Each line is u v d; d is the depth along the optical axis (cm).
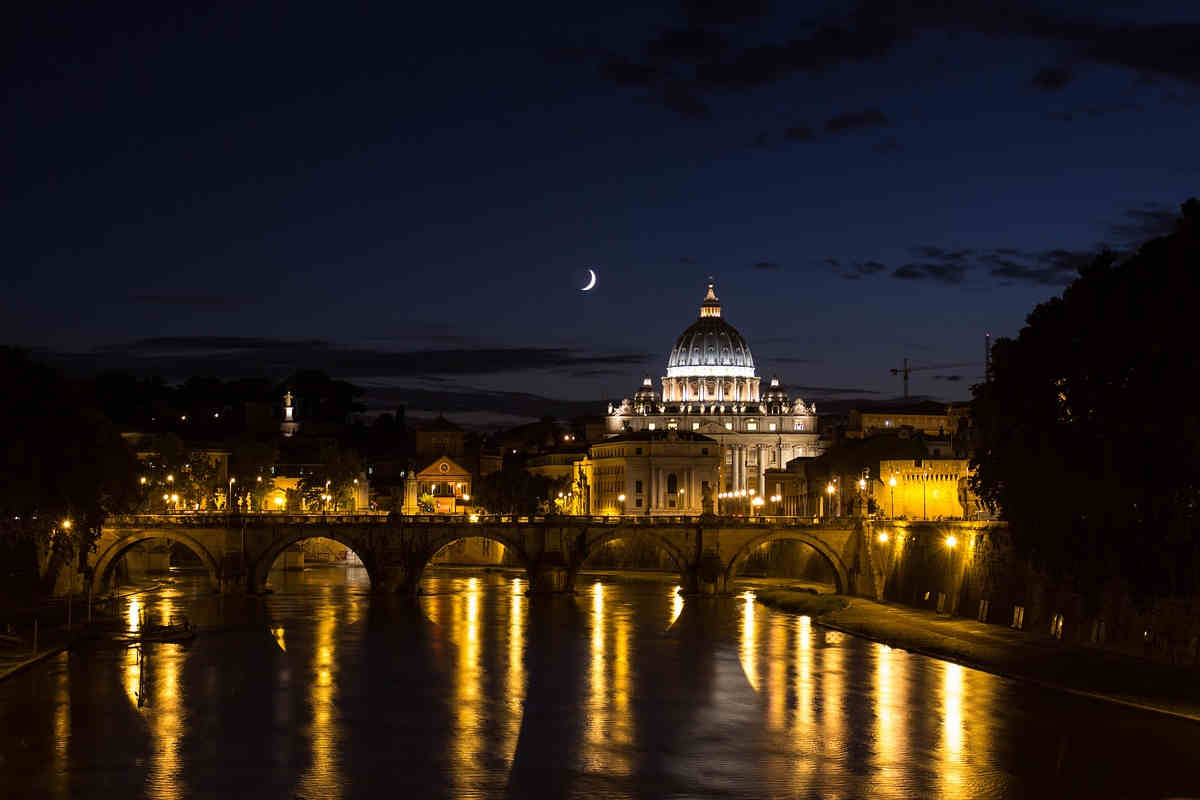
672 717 11675
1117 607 14012
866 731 11112
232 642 15712
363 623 17675
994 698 12375
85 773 9781
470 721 11519
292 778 9706
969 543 17900
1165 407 12800
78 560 19625
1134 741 10662
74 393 18775
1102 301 13725
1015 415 14850
